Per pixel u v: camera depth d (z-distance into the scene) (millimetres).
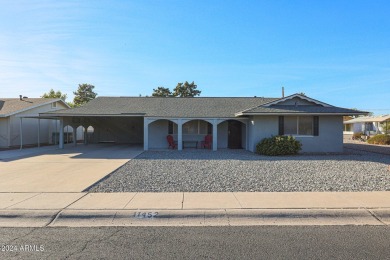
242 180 9469
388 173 10906
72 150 20891
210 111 21766
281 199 7090
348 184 8914
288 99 19641
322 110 18406
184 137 22547
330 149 18953
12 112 24031
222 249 4469
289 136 17828
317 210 6254
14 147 24094
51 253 4328
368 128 52188
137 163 13594
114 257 4191
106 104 24062
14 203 6703
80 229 5387
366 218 6059
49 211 6137
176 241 4793
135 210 6211
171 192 7809
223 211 6176
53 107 30172
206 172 11008
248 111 18000
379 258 4148
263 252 4352
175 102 24812
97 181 9359
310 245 4621
